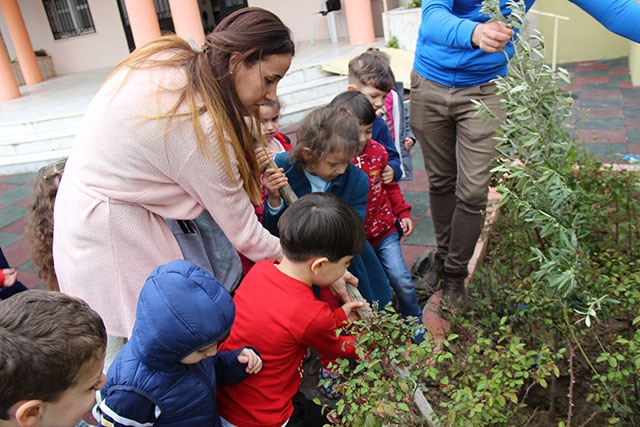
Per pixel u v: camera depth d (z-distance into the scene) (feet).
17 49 41.37
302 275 6.18
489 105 8.50
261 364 6.02
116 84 5.81
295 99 27.45
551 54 31.12
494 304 9.12
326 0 36.55
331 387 7.73
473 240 9.26
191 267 5.22
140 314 5.07
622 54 29.71
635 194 11.03
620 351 7.50
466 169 8.93
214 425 5.88
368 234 8.84
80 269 6.09
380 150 9.00
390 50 30.45
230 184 5.89
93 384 4.45
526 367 5.61
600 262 8.59
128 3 31.35
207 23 41.78
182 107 5.50
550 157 6.64
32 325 4.11
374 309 5.79
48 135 26.89
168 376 5.22
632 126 18.92
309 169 7.53
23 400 4.00
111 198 5.79
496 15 6.68
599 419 7.36
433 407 7.27
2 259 9.14
